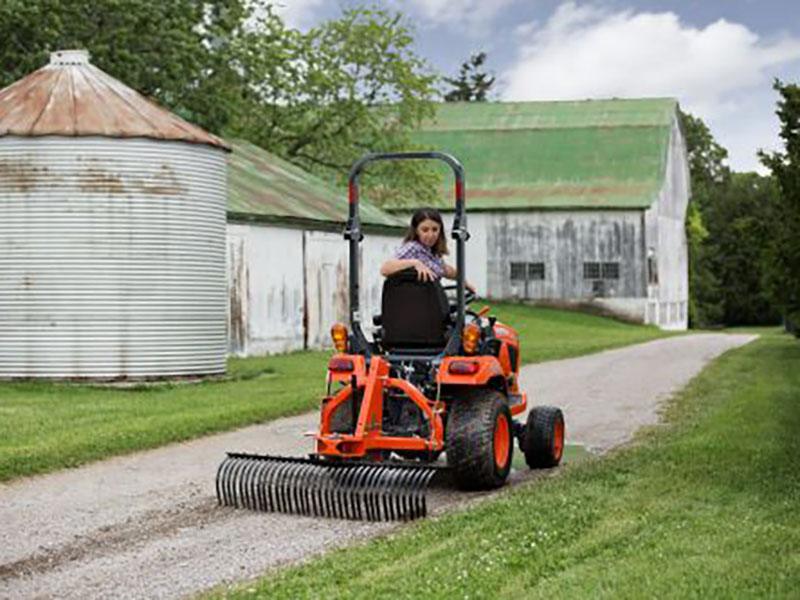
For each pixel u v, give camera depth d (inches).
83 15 1568.7
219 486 437.4
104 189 880.3
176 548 355.6
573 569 295.3
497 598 270.1
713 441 534.0
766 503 383.2
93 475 493.4
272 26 1923.0
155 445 573.9
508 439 455.8
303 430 635.5
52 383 869.8
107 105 903.7
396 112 2126.0
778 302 988.6
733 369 1022.4
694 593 266.1
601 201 2402.8
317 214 1364.4
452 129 2596.0
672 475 442.3
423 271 443.8
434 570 299.7
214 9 1798.7
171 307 902.4
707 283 3255.4
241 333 1210.0
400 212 2256.4
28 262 876.6
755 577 279.9
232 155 1557.6
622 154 2493.8
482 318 509.0
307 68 2047.2
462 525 360.2
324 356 1225.4
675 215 2667.3
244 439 600.4
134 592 304.2
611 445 566.9
